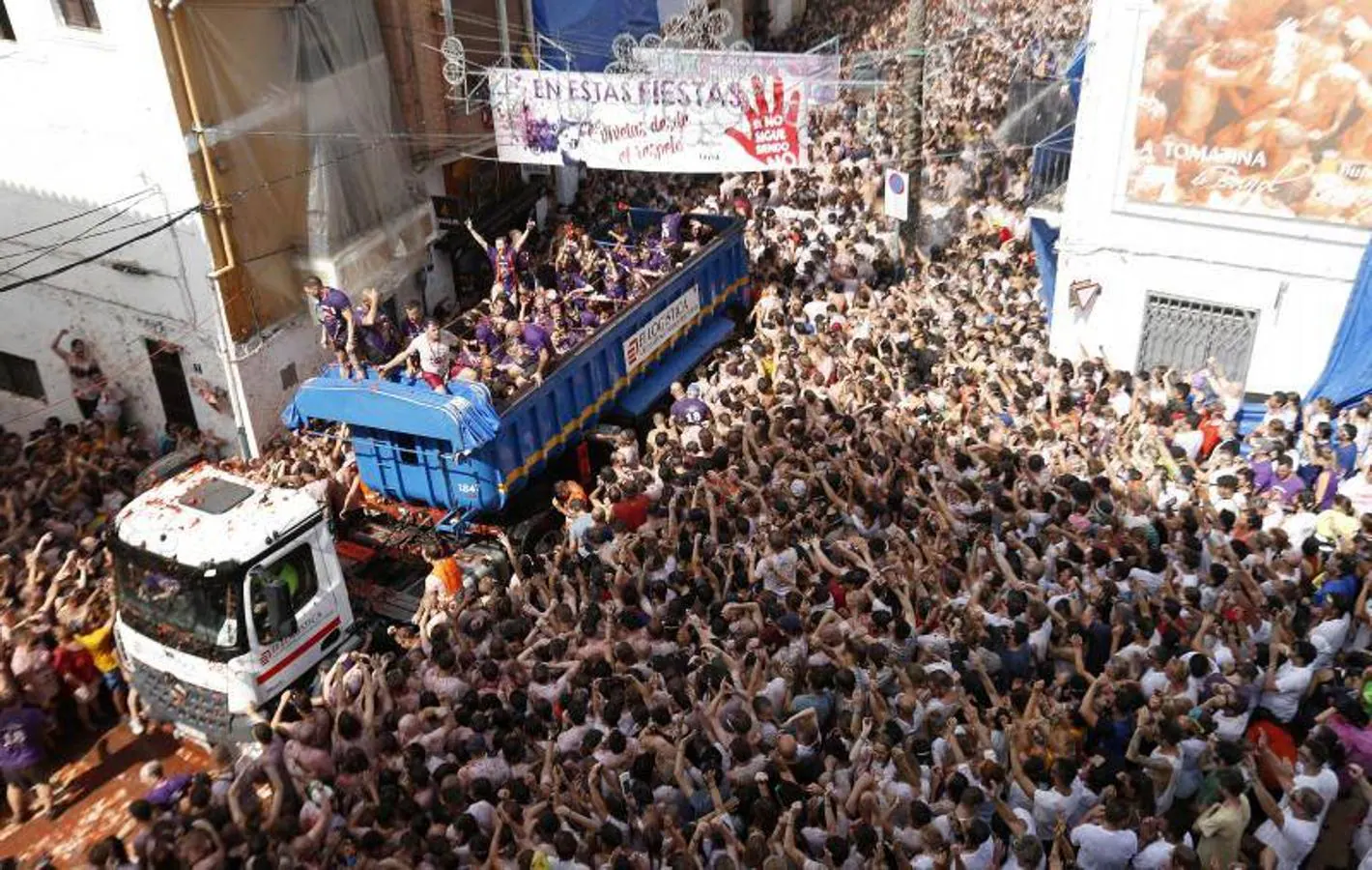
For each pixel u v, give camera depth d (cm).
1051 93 2742
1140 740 1034
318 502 1299
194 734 1282
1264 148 1670
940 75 3206
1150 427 1538
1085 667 1166
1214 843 969
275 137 1869
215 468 1428
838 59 1981
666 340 1928
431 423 1412
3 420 2175
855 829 904
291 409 1516
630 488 1469
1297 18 1586
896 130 2764
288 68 1881
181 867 953
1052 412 1600
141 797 1309
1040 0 3616
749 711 1055
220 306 1822
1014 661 1116
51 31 1742
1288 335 1761
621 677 1106
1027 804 986
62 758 1379
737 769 996
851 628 1144
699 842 938
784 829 916
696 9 3102
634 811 976
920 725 1014
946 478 1443
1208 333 1825
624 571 1279
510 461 1506
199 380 1909
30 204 1927
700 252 2017
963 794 908
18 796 1280
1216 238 1753
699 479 1480
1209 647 1126
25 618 1359
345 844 988
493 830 976
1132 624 1145
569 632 1211
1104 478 1377
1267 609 1185
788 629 1167
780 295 2166
